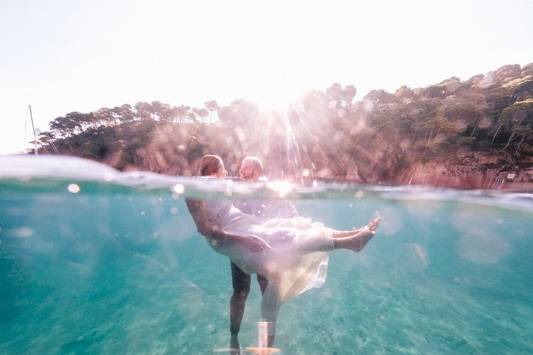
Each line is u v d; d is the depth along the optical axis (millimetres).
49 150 73938
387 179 53031
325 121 62312
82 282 5207
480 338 4164
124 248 7168
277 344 3865
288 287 3025
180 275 6363
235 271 3525
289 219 3303
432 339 4105
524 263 9891
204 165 3242
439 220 13055
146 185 5801
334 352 3715
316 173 51938
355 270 7770
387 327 4445
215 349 3562
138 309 4574
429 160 50000
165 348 3600
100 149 72062
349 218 13789
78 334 3871
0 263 4703
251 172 3438
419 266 8789
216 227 2770
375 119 62531
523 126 47531
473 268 9070
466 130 56562
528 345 3982
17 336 3758
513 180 41125
